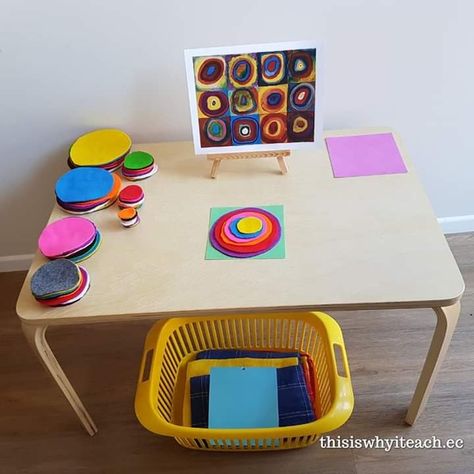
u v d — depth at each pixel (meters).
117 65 1.27
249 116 1.17
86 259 1.06
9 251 1.76
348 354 1.50
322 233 1.06
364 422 1.36
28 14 1.18
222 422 1.28
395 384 1.42
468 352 1.47
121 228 1.12
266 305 0.95
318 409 1.33
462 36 1.25
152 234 1.10
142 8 1.17
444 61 1.30
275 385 1.33
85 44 1.23
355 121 1.42
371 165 1.21
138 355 1.56
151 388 1.20
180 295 0.98
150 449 1.36
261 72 1.12
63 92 1.32
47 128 1.40
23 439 1.41
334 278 0.98
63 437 1.40
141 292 0.99
